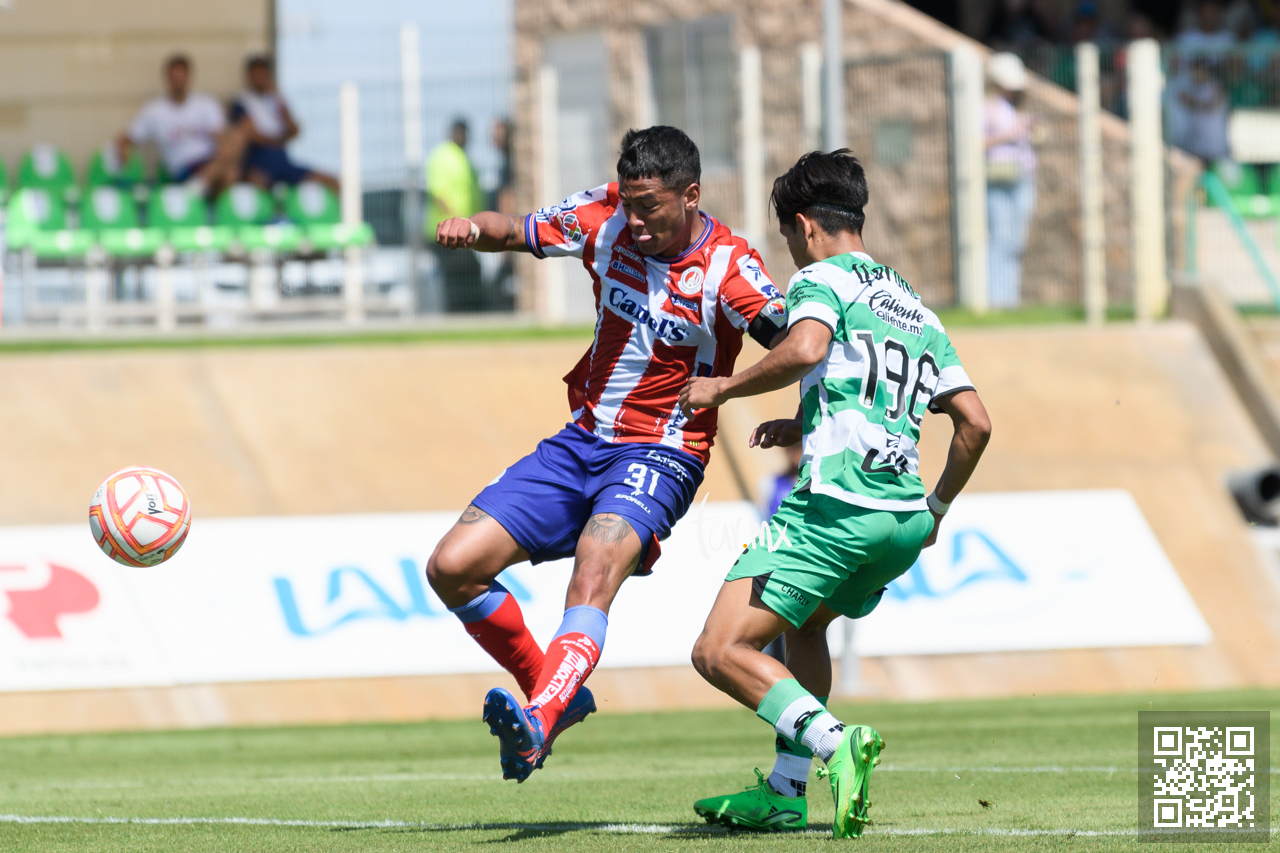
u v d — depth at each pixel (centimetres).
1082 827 1688
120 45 6706
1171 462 5209
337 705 4028
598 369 1758
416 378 5459
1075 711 3725
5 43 6644
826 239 1623
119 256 6112
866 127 6256
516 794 2219
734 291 1697
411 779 2530
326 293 6231
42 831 1825
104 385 5269
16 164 6656
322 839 1673
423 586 4234
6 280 6034
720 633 1580
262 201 6225
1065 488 5059
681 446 1741
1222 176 6412
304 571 4197
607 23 7400
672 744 3206
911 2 8119
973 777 2336
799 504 1588
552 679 1583
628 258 1739
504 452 5194
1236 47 6384
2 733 3828
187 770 2861
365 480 5012
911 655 4272
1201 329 5909
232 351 5531
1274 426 5541
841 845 1505
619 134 7312
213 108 6444
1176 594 4509
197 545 4197
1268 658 4516
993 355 5612
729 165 6925
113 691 3966
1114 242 6138
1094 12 8081
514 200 6325
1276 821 1734
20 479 4825
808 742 1548
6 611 4028
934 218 6156
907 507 1590
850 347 1577
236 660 4056
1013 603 4394
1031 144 6138
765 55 6775
